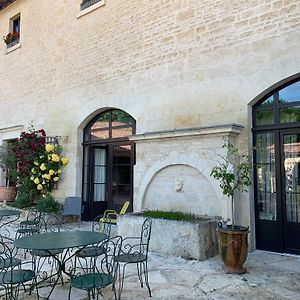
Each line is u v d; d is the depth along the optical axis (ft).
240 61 16.62
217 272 12.59
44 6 29.50
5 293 10.20
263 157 16.29
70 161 25.61
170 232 14.99
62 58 27.22
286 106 15.64
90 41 24.94
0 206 28.14
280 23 15.42
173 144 18.20
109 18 23.61
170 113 19.35
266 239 15.88
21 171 26.30
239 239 12.48
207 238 14.55
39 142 26.55
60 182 26.12
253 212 16.10
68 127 26.08
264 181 16.20
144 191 19.33
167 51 19.84
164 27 20.13
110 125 24.08
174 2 19.74
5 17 34.42
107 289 10.88
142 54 21.24
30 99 30.27
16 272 9.85
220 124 17.13
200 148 17.03
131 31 22.07
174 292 10.61
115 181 23.61
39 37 29.76
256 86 16.01
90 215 24.77
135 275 12.28
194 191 17.29
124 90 22.13
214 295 10.37
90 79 24.67
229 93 16.93
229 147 14.96
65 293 10.55
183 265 13.44
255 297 10.19
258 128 16.35
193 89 18.38
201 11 18.38
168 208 18.28
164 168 18.63
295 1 15.03
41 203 23.32
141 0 21.58
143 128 20.77
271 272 12.62
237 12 16.90
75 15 26.30
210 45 17.83
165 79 19.80
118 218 17.21
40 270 12.92
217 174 13.83
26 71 31.01
